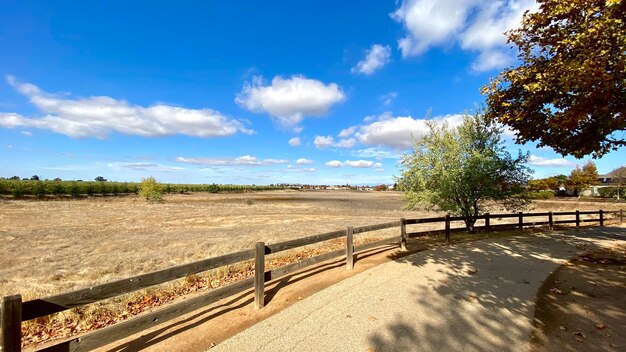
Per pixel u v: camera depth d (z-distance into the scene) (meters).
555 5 7.38
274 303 5.11
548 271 6.84
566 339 3.78
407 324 4.21
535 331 3.99
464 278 6.32
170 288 6.31
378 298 5.21
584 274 6.57
